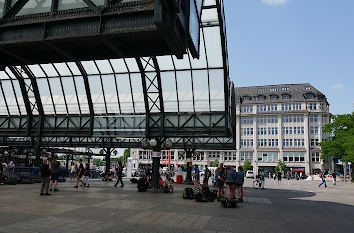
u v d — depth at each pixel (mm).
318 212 11602
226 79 20750
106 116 23906
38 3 9398
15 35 9477
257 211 11141
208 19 18969
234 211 10867
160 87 21797
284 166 77438
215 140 32344
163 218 8828
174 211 10281
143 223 7969
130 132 22922
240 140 86812
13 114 26312
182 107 21641
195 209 10945
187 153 32625
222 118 20922
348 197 19109
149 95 22125
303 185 35281
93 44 10367
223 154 87750
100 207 10625
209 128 20938
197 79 21250
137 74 22719
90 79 24000
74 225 7410
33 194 14312
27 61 11070
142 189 17891
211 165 88062
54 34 9086
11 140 38375
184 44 9820
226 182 13430
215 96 21156
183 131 21219
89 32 8734
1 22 9492
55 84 24969
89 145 37281
